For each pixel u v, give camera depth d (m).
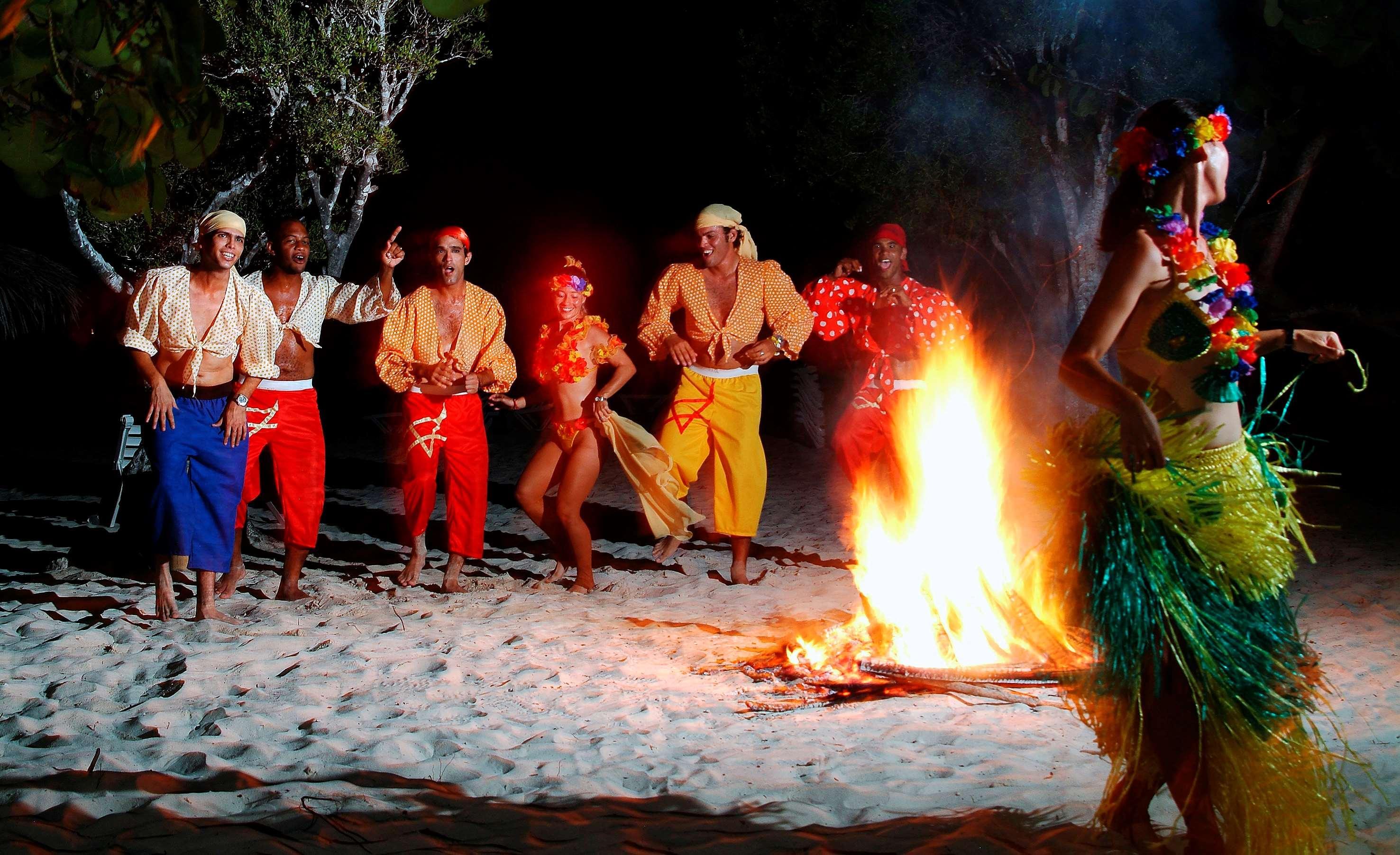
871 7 12.55
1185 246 2.95
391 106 13.58
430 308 6.91
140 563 7.87
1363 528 9.34
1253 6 12.08
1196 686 2.85
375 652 5.57
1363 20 3.44
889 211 13.13
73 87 2.26
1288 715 2.90
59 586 7.11
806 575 7.64
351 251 23.22
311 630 6.01
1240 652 2.88
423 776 3.88
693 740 4.31
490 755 4.05
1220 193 3.16
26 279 11.20
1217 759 2.84
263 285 6.62
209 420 6.05
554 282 6.96
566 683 5.12
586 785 3.73
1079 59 13.25
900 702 4.77
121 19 2.18
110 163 2.33
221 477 6.09
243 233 5.98
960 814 3.45
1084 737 4.23
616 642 5.83
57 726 4.41
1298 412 15.12
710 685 5.09
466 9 1.84
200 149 2.35
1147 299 3.03
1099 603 2.95
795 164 13.23
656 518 7.30
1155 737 2.96
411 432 7.01
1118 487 2.98
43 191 2.39
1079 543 3.01
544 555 8.46
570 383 7.01
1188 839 2.99
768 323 7.45
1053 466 3.12
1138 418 2.84
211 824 3.36
